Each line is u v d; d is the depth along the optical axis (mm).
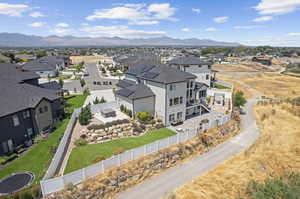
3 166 18641
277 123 33250
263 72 91188
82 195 16031
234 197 17172
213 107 39938
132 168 19438
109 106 35500
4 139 21094
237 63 123062
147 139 24984
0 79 25875
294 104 41656
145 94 30594
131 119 29734
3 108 21531
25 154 20906
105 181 17438
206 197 17219
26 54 140875
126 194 17719
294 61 135375
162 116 30281
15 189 15336
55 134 25766
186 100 33406
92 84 60844
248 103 45094
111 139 24812
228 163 22531
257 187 17562
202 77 50125
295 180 18359
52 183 15117
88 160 19719
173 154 22703
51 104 28062
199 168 21688
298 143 26375
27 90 26734
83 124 28406
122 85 38625
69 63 115875
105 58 163625
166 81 28297
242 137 28906
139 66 40250
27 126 24141
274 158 23141
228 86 57594
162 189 18328
